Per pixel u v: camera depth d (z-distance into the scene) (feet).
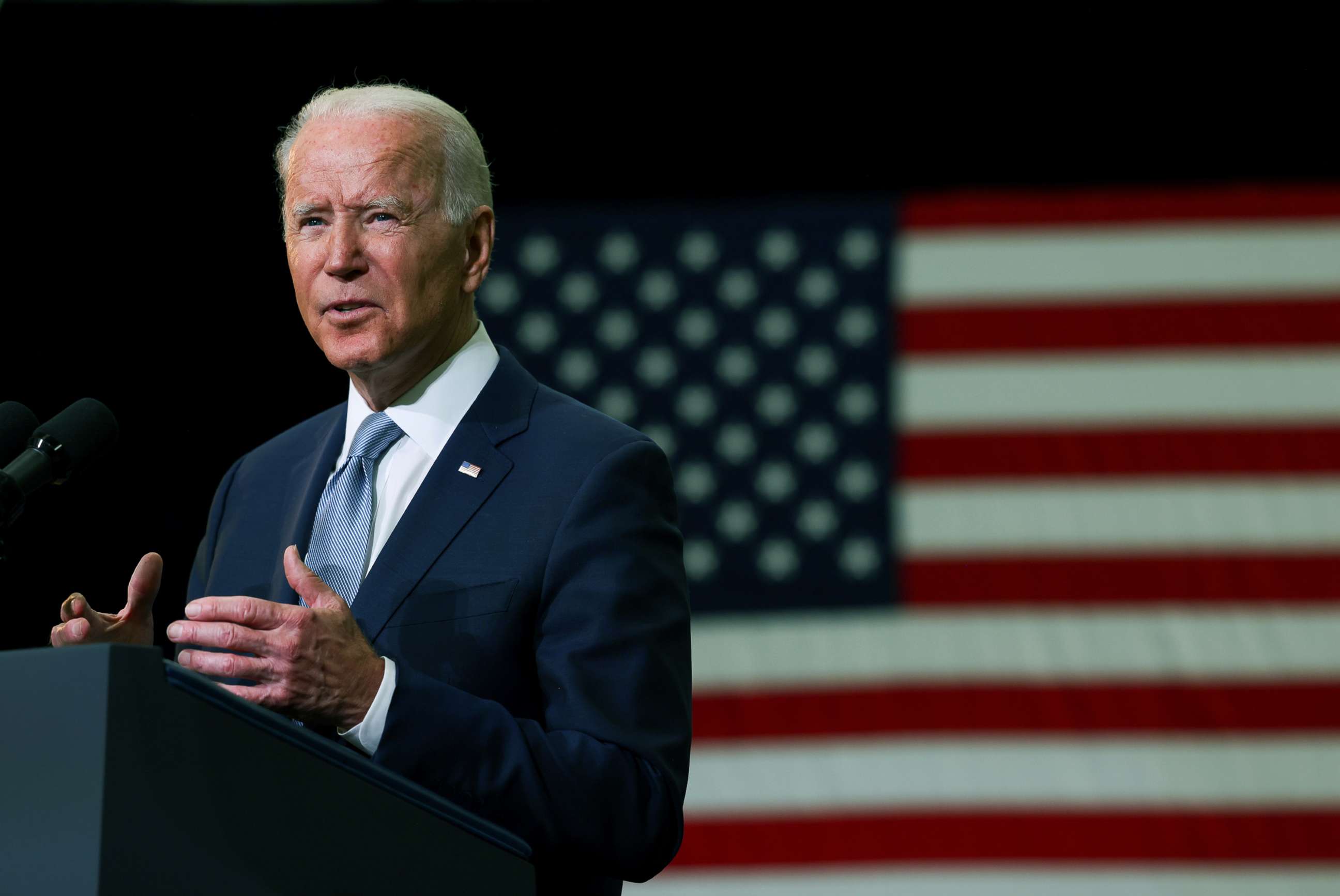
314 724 15.70
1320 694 53.62
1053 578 55.11
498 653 18.12
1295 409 55.67
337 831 13.16
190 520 55.47
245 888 12.22
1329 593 54.29
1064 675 54.34
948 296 57.67
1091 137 60.95
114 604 53.52
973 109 61.31
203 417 56.49
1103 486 55.62
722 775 54.24
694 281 58.80
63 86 57.82
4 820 11.35
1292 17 60.59
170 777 11.76
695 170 61.41
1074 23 61.26
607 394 57.93
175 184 57.77
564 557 18.45
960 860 53.16
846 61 61.67
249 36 58.75
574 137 61.41
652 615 18.58
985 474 56.08
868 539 55.88
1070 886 52.75
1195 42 60.85
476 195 20.39
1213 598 54.54
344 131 19.70
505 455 19.52
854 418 56.95
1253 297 56.65
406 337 19.33
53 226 57.21
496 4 61.16
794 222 58.85
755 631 55.31
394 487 19.89
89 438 17.33
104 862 11.11
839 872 53.16
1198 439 55.77
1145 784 53.52
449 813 14.33
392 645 18.02
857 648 55.01
